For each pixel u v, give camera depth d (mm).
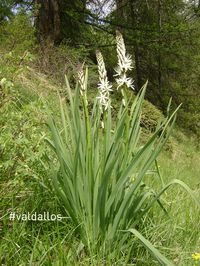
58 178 1455
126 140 1396
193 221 1777
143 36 6457
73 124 1443
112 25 6504
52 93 3197
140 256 1394
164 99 7215
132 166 1330
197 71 7336
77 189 1392
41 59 4227
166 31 6367
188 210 1879
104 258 1339
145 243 1233
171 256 1454
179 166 3754
